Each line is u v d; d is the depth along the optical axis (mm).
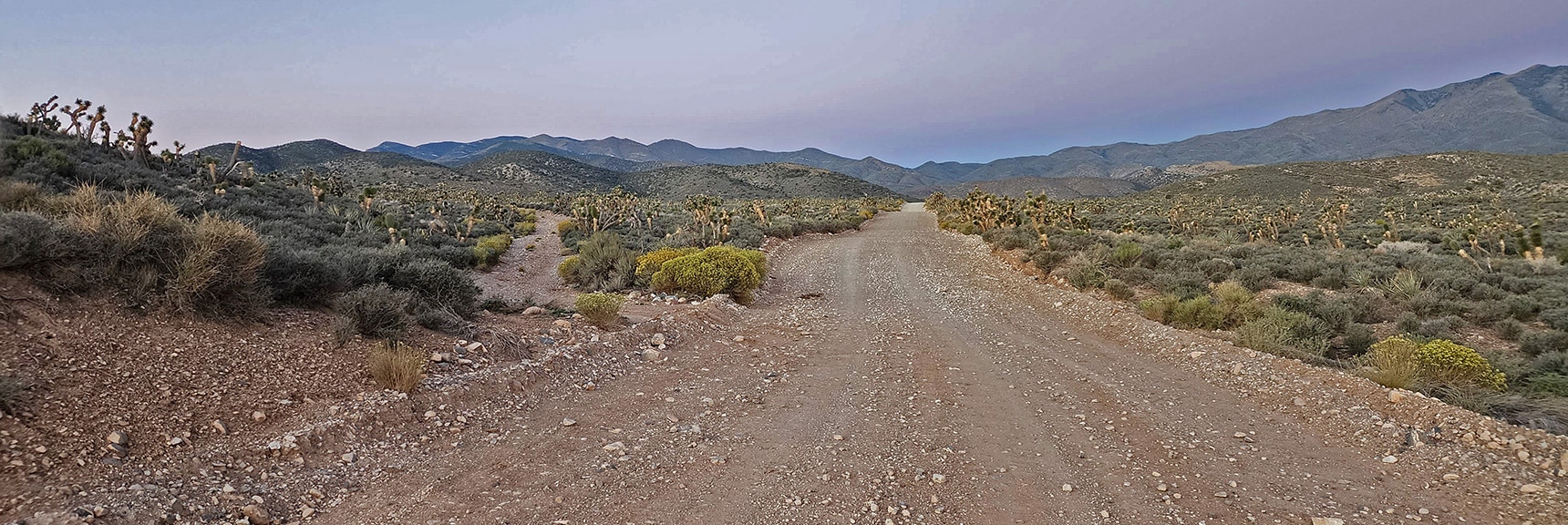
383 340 7242
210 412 5066
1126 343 10484
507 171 141750
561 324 9914
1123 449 5621
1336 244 28641
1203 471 5105
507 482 4738
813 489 4715
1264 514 4332
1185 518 4289
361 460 4969
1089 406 6992
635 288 17234
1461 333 10703
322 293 8344
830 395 7453
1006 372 8641
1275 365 8000
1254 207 67688
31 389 4512
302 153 143125
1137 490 4746
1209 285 14719
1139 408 6836
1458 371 7172
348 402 5766
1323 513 4328
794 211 65875
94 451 4168
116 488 3885
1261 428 6168
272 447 4781
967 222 38438
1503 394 6777
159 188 24219
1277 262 18703
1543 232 29547
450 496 4477
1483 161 107312
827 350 10148
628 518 4211
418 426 5734
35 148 22656
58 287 5840
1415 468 5047
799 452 5508
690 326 11078
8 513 3400
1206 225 44312
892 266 23484
